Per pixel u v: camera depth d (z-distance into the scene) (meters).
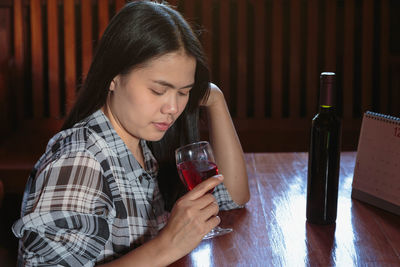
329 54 3.20
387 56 3.23
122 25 0.97
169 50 0.94
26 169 2.52
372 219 1.23
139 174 1.10
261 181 1.52
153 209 1.14
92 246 0.93
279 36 3.17
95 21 3.48
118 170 1.04
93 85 1.02
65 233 0.90
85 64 3.06
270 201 1.37
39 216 0.87
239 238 1.14
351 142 3.02
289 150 2.91
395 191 1.25
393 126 1.24
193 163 1.12
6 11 3.14
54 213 0.88
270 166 1.67
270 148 2.94
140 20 0.96
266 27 3.60
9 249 2.16
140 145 1.23
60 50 3.54
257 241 1.12
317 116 1.17
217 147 1.39
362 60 3.21
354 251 1.07
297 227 1.19
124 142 1.12
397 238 1.13
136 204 1.07
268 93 3.69
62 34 3.52
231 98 3.67
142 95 0.98
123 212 1.01
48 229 0.88
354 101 3.68
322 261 1.03
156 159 1.31
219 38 3.39
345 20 3.18
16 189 2.53
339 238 1.13
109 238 1.00
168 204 1.34
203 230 0.93
